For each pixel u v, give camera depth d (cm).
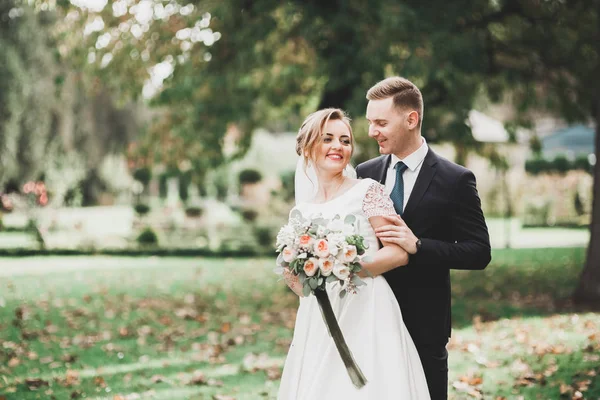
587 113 1173
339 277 293
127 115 2036
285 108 1413
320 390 301
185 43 1028
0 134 1758
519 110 1220
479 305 960
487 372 581
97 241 1912
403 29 845
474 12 1028
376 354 304
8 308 949
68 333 786
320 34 909
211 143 1112
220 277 1318
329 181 328
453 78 888
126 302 1015
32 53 1733
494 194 2438
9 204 1905
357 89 879
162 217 2214
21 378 586
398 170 339
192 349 705
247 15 970
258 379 584
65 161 1911
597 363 592
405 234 312
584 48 1054
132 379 586
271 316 895
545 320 810
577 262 1455
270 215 2194
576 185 2386
